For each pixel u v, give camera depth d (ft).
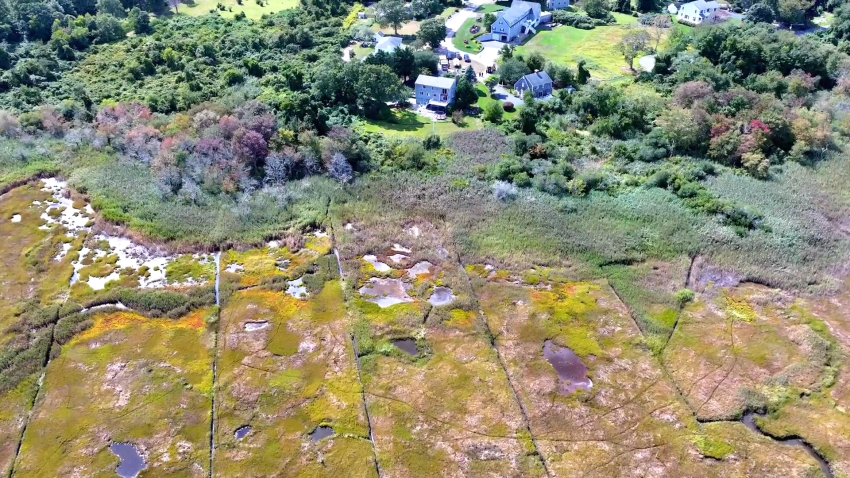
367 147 305.32
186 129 298.15
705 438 177.58
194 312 215.51
